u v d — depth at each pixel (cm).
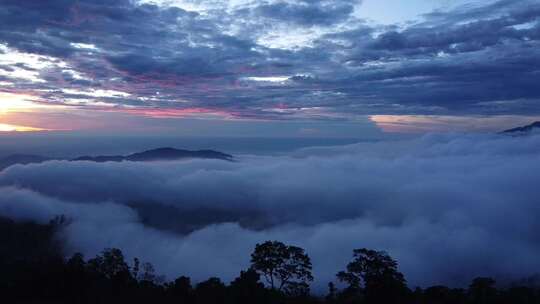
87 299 3133
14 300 3019
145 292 3422
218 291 3344
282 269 3262
